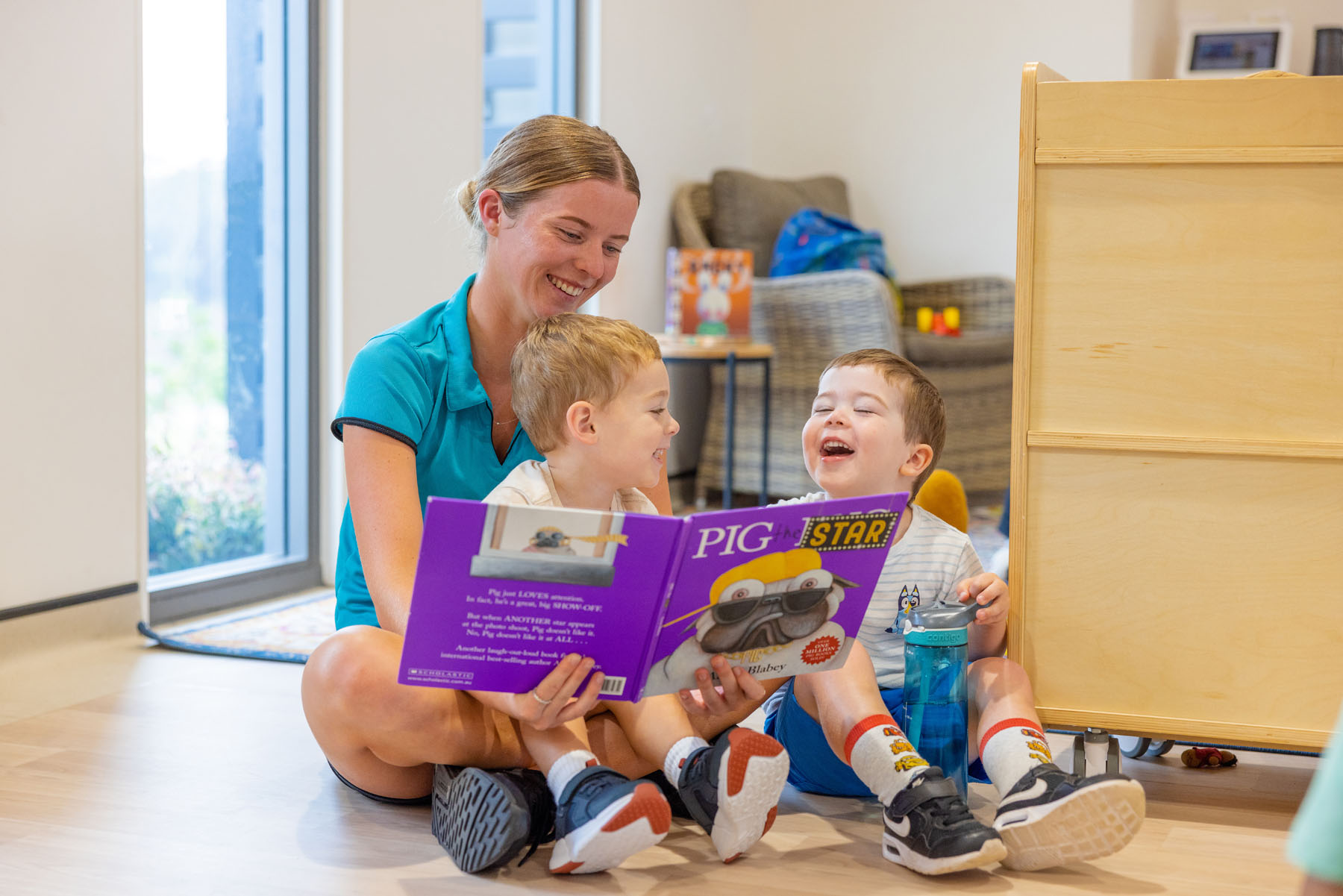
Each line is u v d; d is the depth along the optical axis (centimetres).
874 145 439
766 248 388
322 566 269
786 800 137
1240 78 130
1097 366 134
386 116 267
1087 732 130
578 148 133
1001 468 376
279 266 262
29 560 198
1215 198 130
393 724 117
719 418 380
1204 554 132
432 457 136
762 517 107
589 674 110
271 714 169
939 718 125
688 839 123
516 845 109
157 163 231
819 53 443
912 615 127
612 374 124
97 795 135
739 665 115
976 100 425
